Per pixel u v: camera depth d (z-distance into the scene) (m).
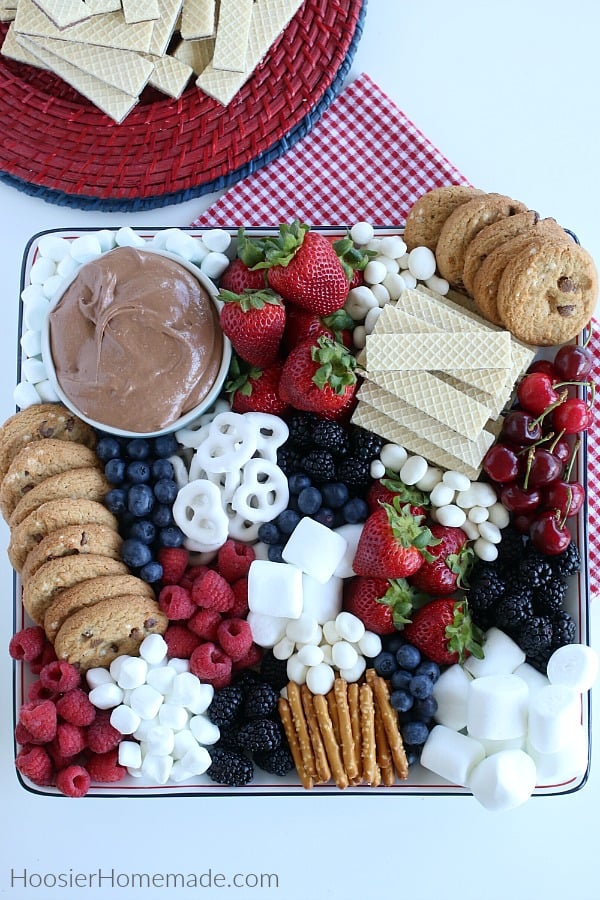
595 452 0.94
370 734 0.82
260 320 0.82
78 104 0.99
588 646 0.83
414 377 0.85
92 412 0.84
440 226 0.88
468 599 0.85
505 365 0.84
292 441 0.86
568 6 1.01
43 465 0.84
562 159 1.00
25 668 0.84
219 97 0.95
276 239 0.84
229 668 0.82
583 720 0.85
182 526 0.84
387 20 1.01
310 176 0.97
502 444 0.84
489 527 0.85
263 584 0.82
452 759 0.81
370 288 0.88
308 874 0.96
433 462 0.86
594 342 0.92
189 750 0.81
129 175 0.97
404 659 0.83
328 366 0.82
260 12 0.96
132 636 0.82
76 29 0.95
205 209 0.99
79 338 0.84
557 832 0.96
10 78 0.99
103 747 0.81
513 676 0.82
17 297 1.01
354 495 0.87
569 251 0.84
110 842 0.97
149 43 0.95
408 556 0.82
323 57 0.97
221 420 0.85
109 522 0.85
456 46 1.01
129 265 0.85
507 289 0.84
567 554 0.84
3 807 0.97
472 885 0.96
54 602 0.82
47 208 1.00
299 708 0.83
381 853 0.96
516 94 1.01
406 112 1.01
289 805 0.97
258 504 0.86
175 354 0.84
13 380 1.01
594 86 1.01
